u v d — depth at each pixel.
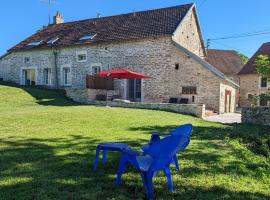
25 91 21.50
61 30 29.16
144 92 22.59
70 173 5.54
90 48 24.75
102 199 4.54
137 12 26.25
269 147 9.71
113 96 22.67
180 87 21.62
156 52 22.20
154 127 11.13
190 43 25.41
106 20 27.17
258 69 16.75
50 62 26.86
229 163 6.80
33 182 5.03
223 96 21.84
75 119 11.87
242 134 10.72
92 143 7.88
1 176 5.25
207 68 20.86
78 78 25.34
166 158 4.79
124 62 23.33
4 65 30.00
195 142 8.75
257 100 17.31
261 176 6.25
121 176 5.39
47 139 8.20
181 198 4.77
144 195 4.78
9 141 7.75
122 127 10.86
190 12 24.72
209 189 5.17
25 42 29.78
